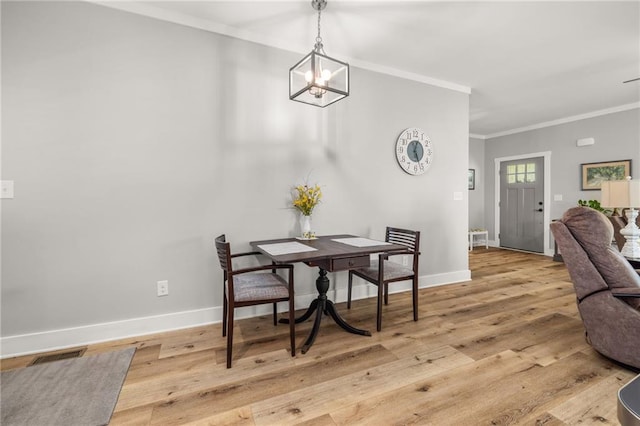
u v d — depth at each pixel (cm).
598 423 139
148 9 226
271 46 269
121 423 141
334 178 301
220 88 251
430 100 357
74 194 211
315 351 206
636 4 224
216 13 234
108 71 217
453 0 219
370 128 319
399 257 339
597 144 484
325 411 148
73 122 209
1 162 195
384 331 238
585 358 196
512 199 613
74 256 212
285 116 276
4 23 194
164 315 237
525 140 586
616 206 252
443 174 368
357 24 248
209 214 249
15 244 199
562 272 429
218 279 254
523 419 142
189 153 241
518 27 254
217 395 160
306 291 289
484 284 369
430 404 153
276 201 274
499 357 198
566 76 353
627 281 181
